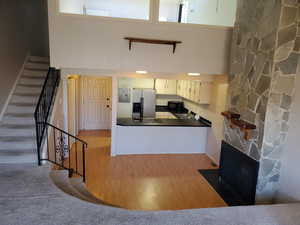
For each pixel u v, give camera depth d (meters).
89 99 8.06
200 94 5.94
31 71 5.59
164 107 8.04
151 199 3.96
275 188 3.69
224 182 4.54
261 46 3.56
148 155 5.99
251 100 3.77
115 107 5.63
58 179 3.72
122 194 4.08
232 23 4.76
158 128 5.98
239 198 4.04
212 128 5.88
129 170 5.07
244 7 4.04
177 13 5.68
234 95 4.30
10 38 4.99
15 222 2.37
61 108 5.32
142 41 4.11
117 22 4.09
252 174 3.66
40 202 2.77
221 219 2.52
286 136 3.51
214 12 5.42
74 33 4.01
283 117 3.45
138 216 2.50
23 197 2.88
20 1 5.49
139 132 5.92
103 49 4.14
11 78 5.01
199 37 4.43
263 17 3.52
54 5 3.87
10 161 3.88
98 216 2.48
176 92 7.76
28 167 3.76
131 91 6.85
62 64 4.07
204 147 6.30
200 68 4.54
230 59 4.52
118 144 5.89
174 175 4.93
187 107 7.62
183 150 6.22
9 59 4.93
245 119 3.92
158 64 4.38
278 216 2.64
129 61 4.27
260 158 3.53
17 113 4.71
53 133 4.61
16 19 5.30
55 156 4.68
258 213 2.69
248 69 3.89
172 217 2.50
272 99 3.37
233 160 4.22
